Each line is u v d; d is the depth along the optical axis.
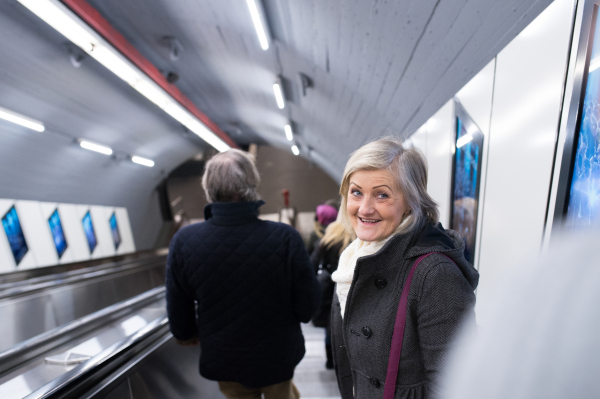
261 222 1.30
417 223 0.72
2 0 2.98
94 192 7.18
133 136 6.93
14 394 1.28
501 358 0.20
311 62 3.32
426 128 2.25
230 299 1.25
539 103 1.01
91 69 4.49
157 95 4.66
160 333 1.81
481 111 1.42
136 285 5.40
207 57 4.32
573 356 0.16
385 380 0.71
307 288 1.32
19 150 4.82
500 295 0.22
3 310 2.89
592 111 0.81
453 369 0.27
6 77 3.81
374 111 3.26
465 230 1.60
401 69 2.28
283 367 1.34
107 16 3.35
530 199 1.06
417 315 0.68
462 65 1.65
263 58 3.78
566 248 0.18
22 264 5.06
